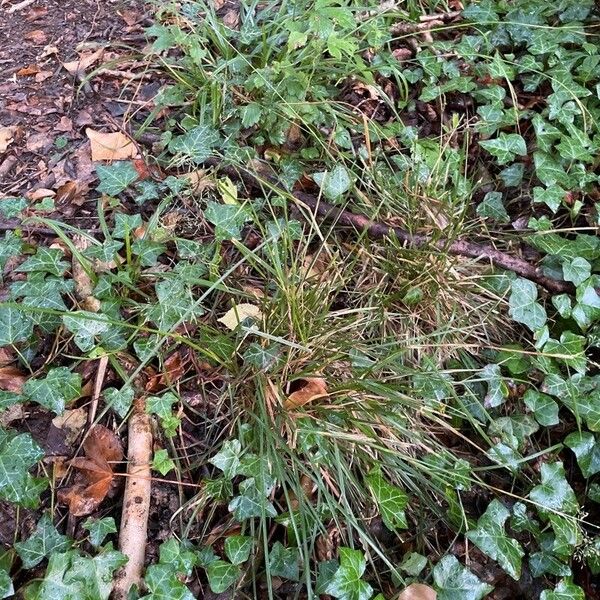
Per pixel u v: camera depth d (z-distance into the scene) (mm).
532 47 1047
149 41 1147
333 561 701
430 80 1050
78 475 763
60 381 757
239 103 1018
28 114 1071
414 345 801
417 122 1067
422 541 744
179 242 875
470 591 675
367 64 1084
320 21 908
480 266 894
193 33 1029
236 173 965
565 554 708
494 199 943
